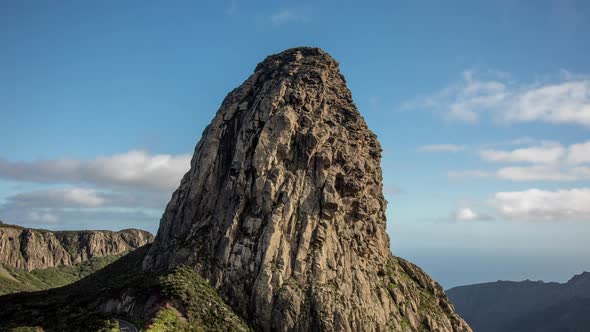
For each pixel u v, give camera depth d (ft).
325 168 529.86
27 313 470.80
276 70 605.73
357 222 540.11
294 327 455.22
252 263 481.87
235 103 588.91
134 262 602.85
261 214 503.61
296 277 478.59
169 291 438.40
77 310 457.27
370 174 583.99
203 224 532.32
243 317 460.55
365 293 498.69
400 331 505.25
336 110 588.09
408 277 599.98
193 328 416.26
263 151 526.16
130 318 426.92
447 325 563.89
